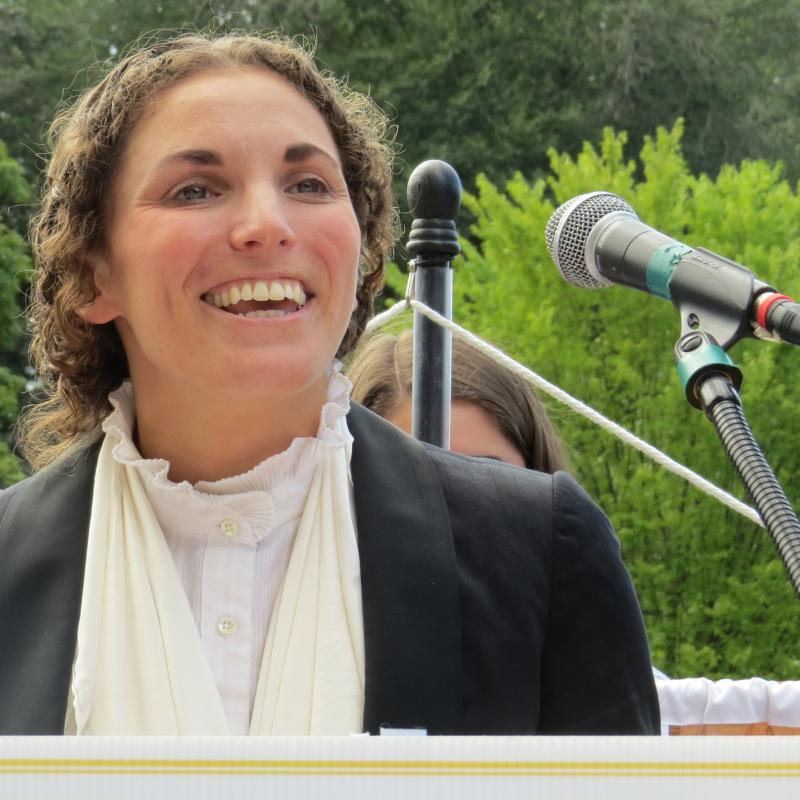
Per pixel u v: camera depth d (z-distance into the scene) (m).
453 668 5.01
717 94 60.19
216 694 4.89
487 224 28.27
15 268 45.56
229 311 4.93
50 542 5.25
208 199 5.04
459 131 59.94
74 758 3.20
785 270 26.38
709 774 3.14
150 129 5.15
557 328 26.23
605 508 24.94
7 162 49.12
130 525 5.23
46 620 5.08
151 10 62.72
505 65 61.41
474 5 61.69
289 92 5.31
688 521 24.41
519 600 5.25
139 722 4.87
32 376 47.91
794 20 62.84
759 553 24.56
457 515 5.37
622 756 3.14
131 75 5.27
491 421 9.06
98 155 5.25
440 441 8.12
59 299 5.47
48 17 63.38
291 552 5.29
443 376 8.14
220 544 5.25
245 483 5.24
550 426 9.41
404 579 5.13
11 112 60.72
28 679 4.94
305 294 5.00
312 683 4.98
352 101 6.30
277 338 4.86
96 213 5.32
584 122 59.75
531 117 60.31
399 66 61.06
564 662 5.34
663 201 27.72
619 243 5.27
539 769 3.16
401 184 56.53
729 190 28.27
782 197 28.12
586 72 61.44
